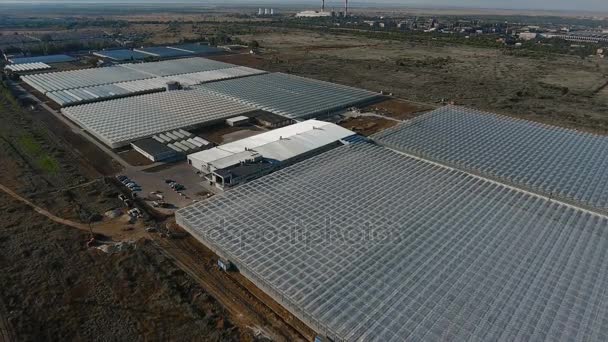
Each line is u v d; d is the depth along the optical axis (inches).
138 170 2731.3
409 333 1365.7
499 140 3056.1
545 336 1344.7
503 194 2283.5
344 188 2330.2
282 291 1561.3
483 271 1652.3
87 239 1974.7
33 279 1702.8
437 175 2511.1
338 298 1521.9
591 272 1647.4
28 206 2250.2
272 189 2316.7
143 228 2082.9
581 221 2017.7
